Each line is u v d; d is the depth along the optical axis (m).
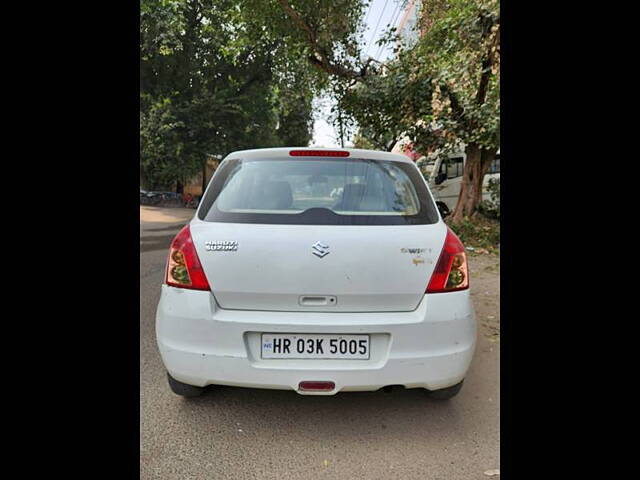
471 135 8.00
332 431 2.17
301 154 2.39
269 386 1.92
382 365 1.91
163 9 15.56
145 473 1.85
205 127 18.56
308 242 1.94
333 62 9.80
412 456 1.98
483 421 2.26
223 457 1.97
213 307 1.94
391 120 9.22
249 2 8.92
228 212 2.12
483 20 6.80
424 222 2.14
